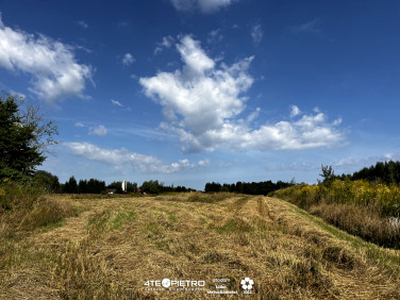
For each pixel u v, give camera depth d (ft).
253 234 23.26
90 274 14.01
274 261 15.89
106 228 26.11
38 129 70.08
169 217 32.78
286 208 42.42
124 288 12.87
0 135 54.34
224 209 42.60
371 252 18.57
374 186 43.42
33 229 25.98
